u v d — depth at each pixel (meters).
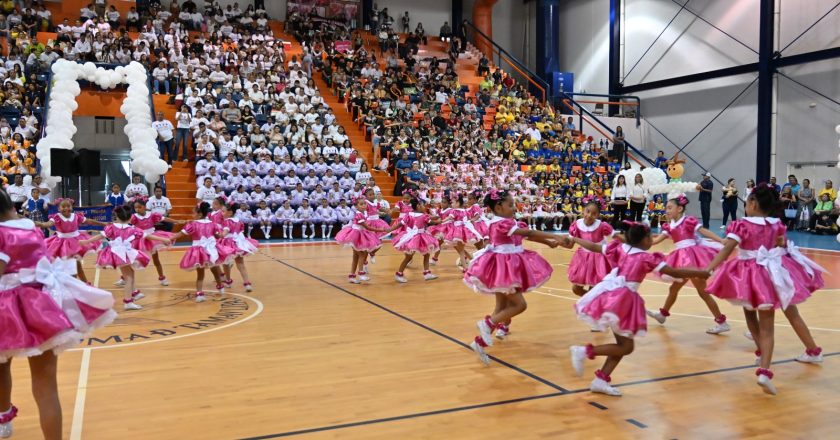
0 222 3.05
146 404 3.87
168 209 13.64
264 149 16.56
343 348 5.27
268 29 23.09
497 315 4.88
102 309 3.30
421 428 3.49
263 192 16.17
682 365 4.78
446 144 19.86
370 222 9.02
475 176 18.73
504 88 24.48
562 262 11.61
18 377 4.44
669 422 3.60
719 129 21.84
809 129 18.89
